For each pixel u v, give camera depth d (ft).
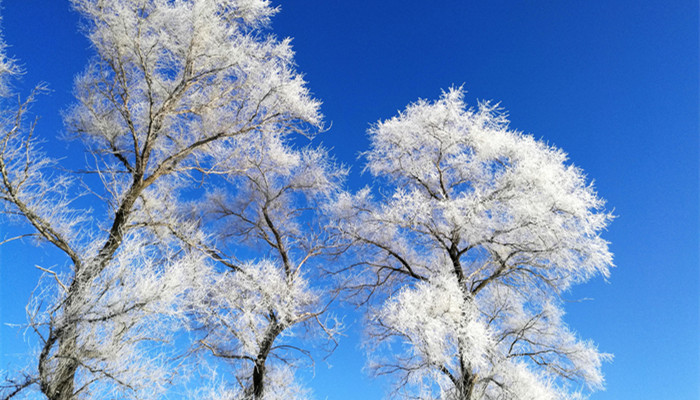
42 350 17.13
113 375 17.15
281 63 28.84
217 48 26.08
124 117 26.23
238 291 28.91
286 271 32.96
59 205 21.33
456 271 30.66
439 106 31.14
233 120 31.12
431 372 23.89
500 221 29.68
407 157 33.42
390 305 24.85
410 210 29.71
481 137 30.53
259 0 26.96
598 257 28.17
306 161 35.50
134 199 25.23
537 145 30.40
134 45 24.41
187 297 25.29
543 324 31.99
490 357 27.32
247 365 31.09
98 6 23.73
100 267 19.54
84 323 17.07
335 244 35.29
